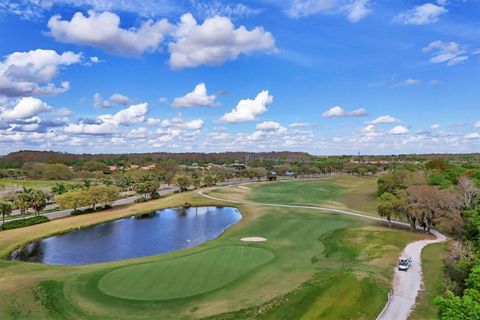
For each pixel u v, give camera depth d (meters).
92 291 39.53
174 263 49.69
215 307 35.31
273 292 38.84
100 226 88.19
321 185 175.88
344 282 41.38
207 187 169.50
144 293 39.00
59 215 99.31
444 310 20.67
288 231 73.38
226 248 58.78
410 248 59.06
